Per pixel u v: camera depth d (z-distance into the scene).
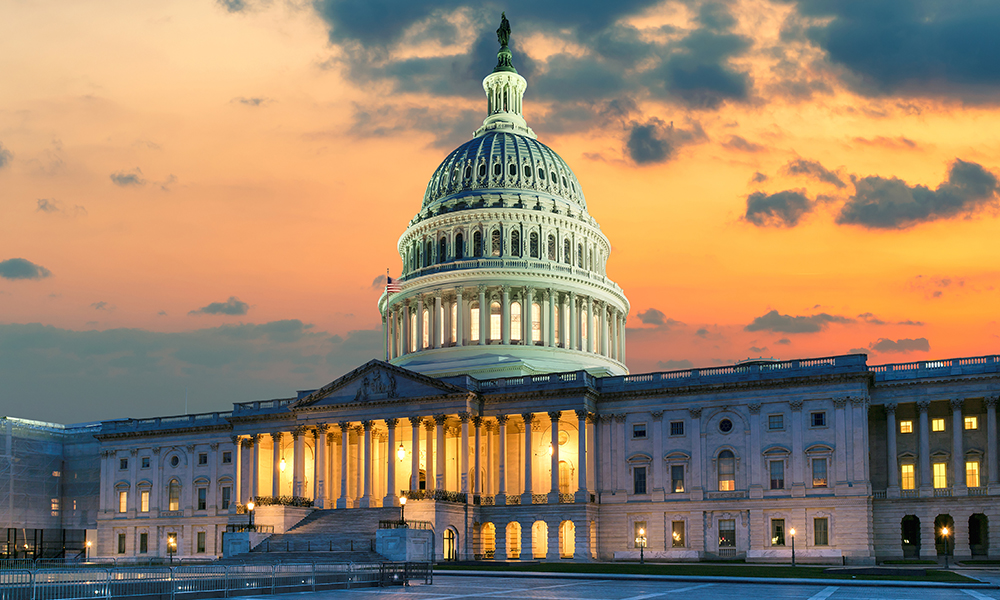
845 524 95.44
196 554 127.38
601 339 136.75
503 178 138.50
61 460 146.88
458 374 120.62
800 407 99.25
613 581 67.88
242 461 123.06
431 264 137.88
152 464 133.38
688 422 103.56
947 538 95.12
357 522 103.00
